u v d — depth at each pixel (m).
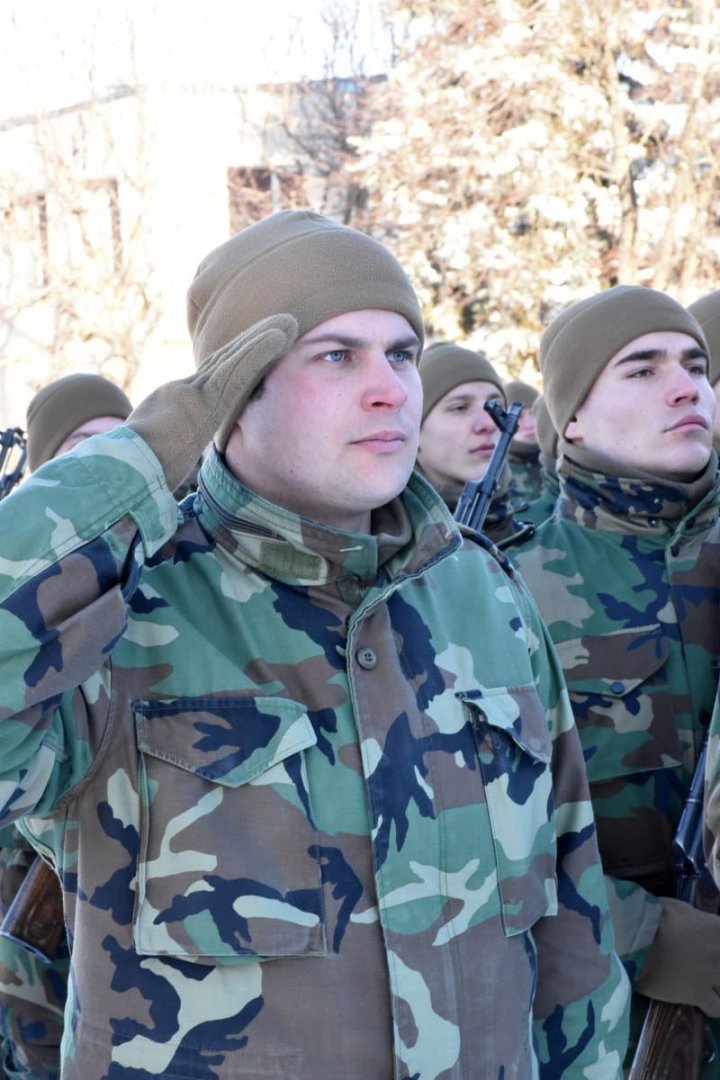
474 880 1.60
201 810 1.47
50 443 4.04
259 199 16.52
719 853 2.07
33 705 1.37
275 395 1.62
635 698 2.44
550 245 12.81
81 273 15.55
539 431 4.42
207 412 1.51
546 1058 1.74
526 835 1.67
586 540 2.62
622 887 2.27
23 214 16.06
